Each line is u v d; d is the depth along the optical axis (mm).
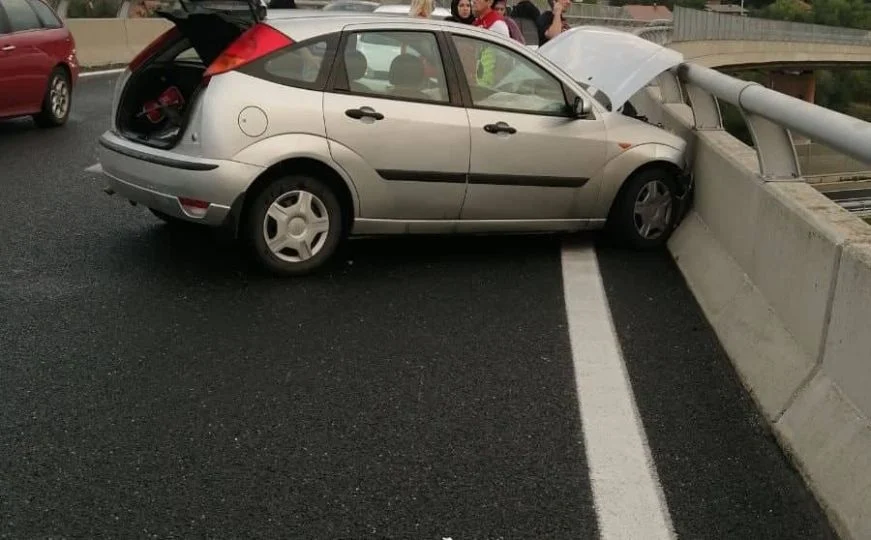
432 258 6383
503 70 6145
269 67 5422
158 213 6441
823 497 3135
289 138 5391
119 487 3258
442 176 5883
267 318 5027
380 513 3137
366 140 5605
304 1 25984
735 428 3809
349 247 6559
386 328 4941
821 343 3588
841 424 3244
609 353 4648
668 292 5719
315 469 3424
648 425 3834
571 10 43344
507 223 6277
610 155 6406
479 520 3109
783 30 52281
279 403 3979
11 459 3426
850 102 47438
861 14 72938
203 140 5273
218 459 3479
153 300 5242
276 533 3006
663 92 8891
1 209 7266
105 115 13320
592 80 6875
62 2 19500
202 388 4102
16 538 2930
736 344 4512
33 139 10875
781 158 4664
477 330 4953
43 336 4648
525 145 6098
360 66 5672
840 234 3521
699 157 6566
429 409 3959
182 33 6098
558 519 3121
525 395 4121
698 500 3244
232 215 5355
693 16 44750
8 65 10680
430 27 5926
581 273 6105
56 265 5840
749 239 4852
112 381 4145
